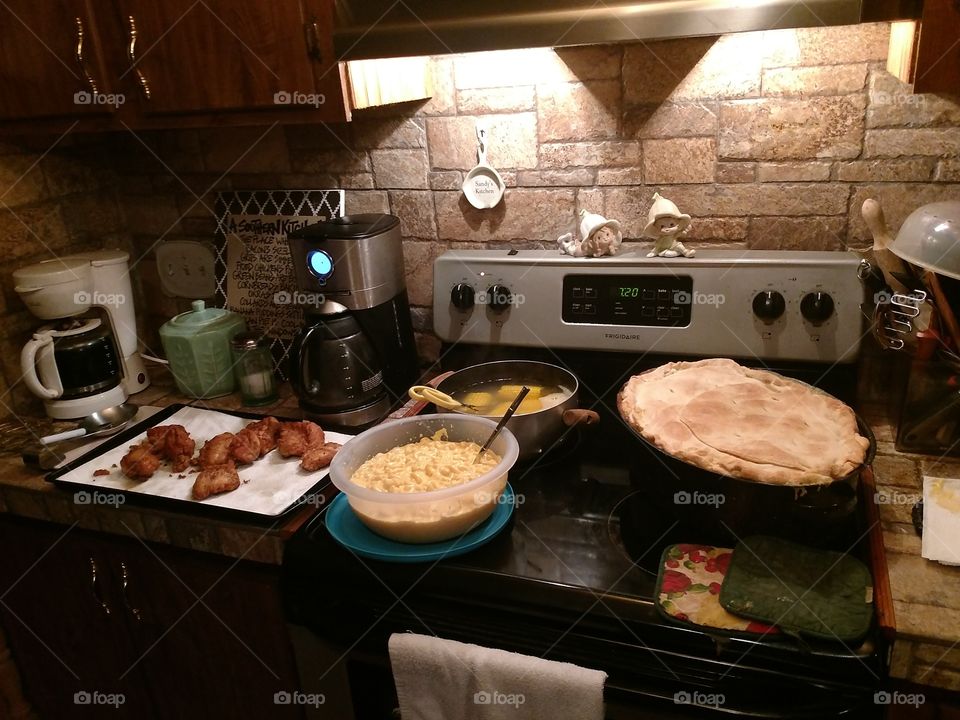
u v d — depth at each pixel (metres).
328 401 1.45
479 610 1.00
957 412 1.15
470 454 1.19
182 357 1.64
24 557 1.46
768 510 0.98
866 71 1.24
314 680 1.20
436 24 1.04
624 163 1.43
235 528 1.18
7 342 1.62
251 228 1.76
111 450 1.43
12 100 1.45
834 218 1.35
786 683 0.86
